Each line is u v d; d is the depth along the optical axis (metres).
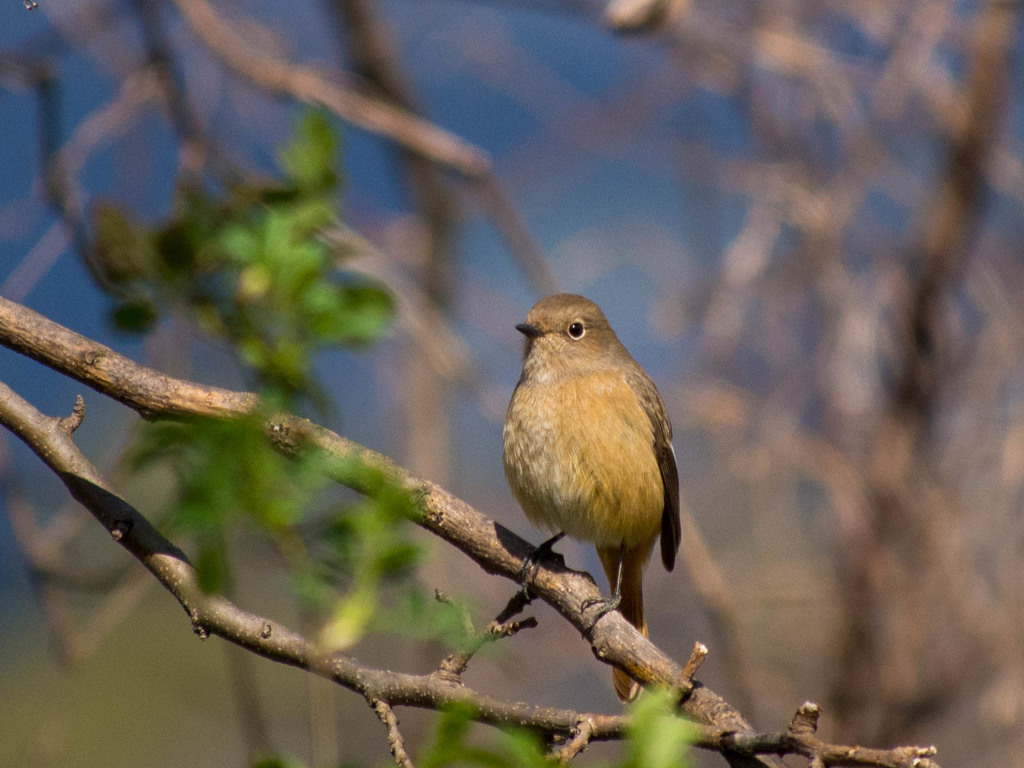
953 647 11.97
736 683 11.51
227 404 5.36
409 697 4.88
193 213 4.14
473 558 6.50
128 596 8.83
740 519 13.13
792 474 12.48
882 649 12.11
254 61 9.70
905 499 12.07
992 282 12.57
